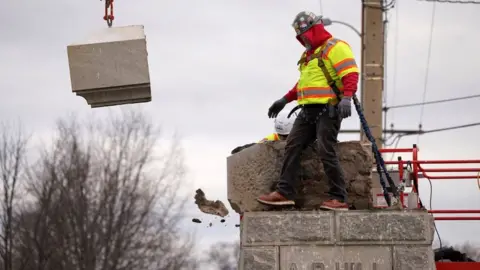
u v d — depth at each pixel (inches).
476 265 639.1
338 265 534.3
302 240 536.7
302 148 551.8
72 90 506.9
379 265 533.3
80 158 1416.1
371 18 1115.9
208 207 617.6
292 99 577.9
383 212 536.7
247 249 538.3
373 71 1106.1
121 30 516.4
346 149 565.3
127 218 1397.6
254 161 565.6
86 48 506.6
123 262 1412.4
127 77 506.6
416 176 652.7
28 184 1323.8
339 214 538.0
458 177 660.7
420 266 531.5
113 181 1411.2
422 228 534.6
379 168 558.6
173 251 1507.1
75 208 1320.1
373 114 1097.4
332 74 536.7
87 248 1304.1
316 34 541.3
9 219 1242.6
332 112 537.3
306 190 564.1
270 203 550.3
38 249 1248.8
